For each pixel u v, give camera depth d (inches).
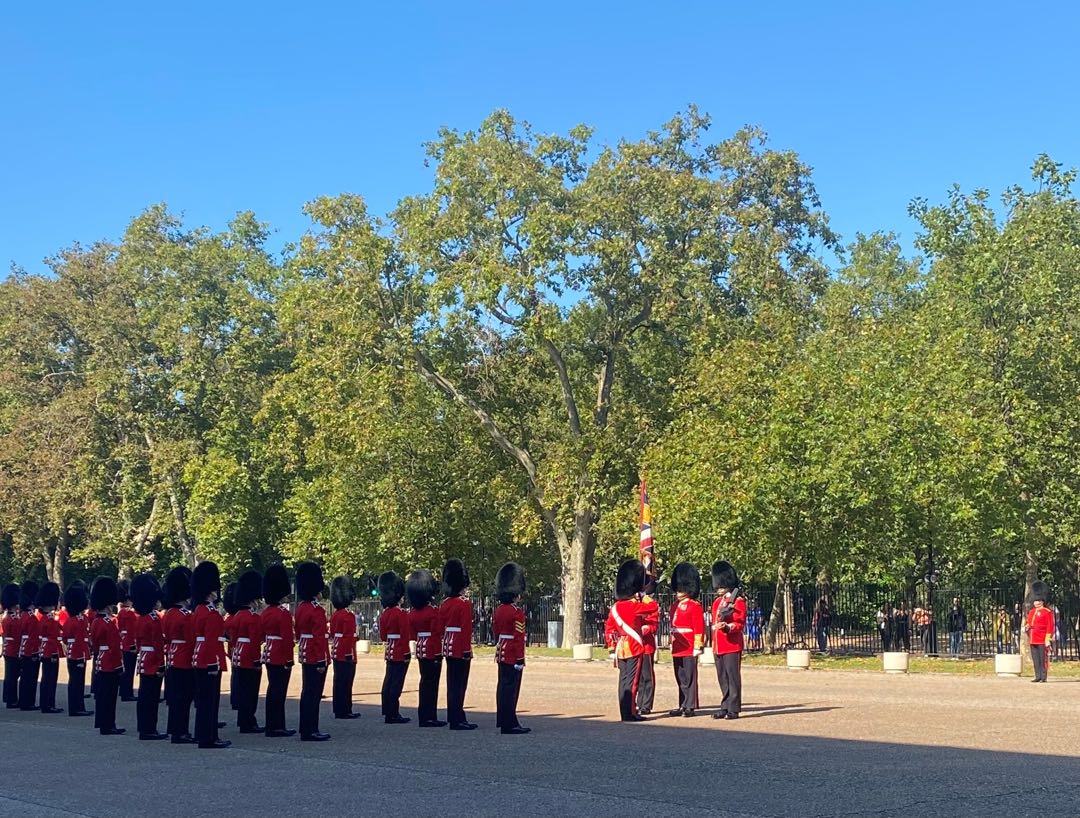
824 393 1508.4
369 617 2349.9
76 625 954.7
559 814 457.1
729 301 1847.9
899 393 1462.8
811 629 1865.2
